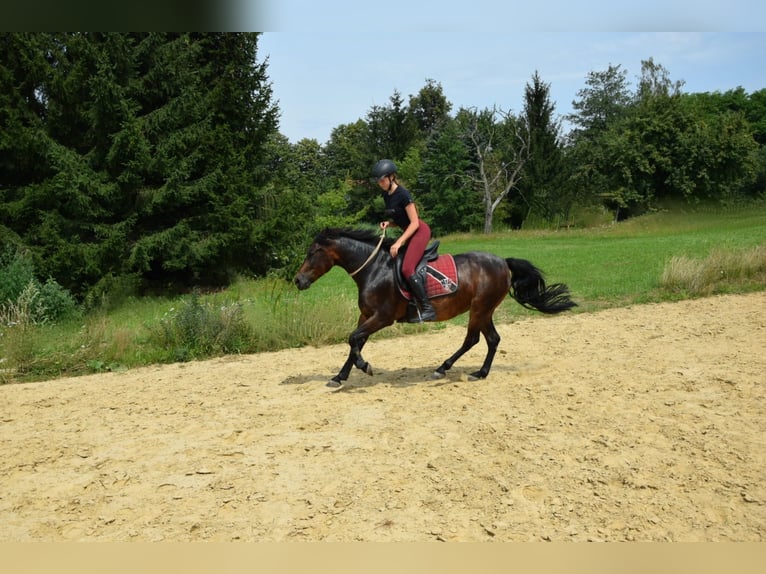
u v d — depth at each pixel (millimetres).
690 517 4074
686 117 46469
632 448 5262
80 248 16891
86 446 5930
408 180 49969
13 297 13867
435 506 4348
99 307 16469
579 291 14883
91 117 17922
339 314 11469
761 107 66562
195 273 19984
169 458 5492
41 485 5020
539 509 4254
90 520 4371
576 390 7129
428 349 10000
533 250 28609
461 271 7305
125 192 18672
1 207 17156
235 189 20281
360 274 7246
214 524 4219
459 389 7367
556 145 49594
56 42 18797
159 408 7188
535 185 49031
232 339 10453
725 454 5051
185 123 20297
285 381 8211
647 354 8828
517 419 6156
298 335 10773
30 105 19312
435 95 69688
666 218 42531
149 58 20188
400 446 5527
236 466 5223
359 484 4746
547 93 49188
